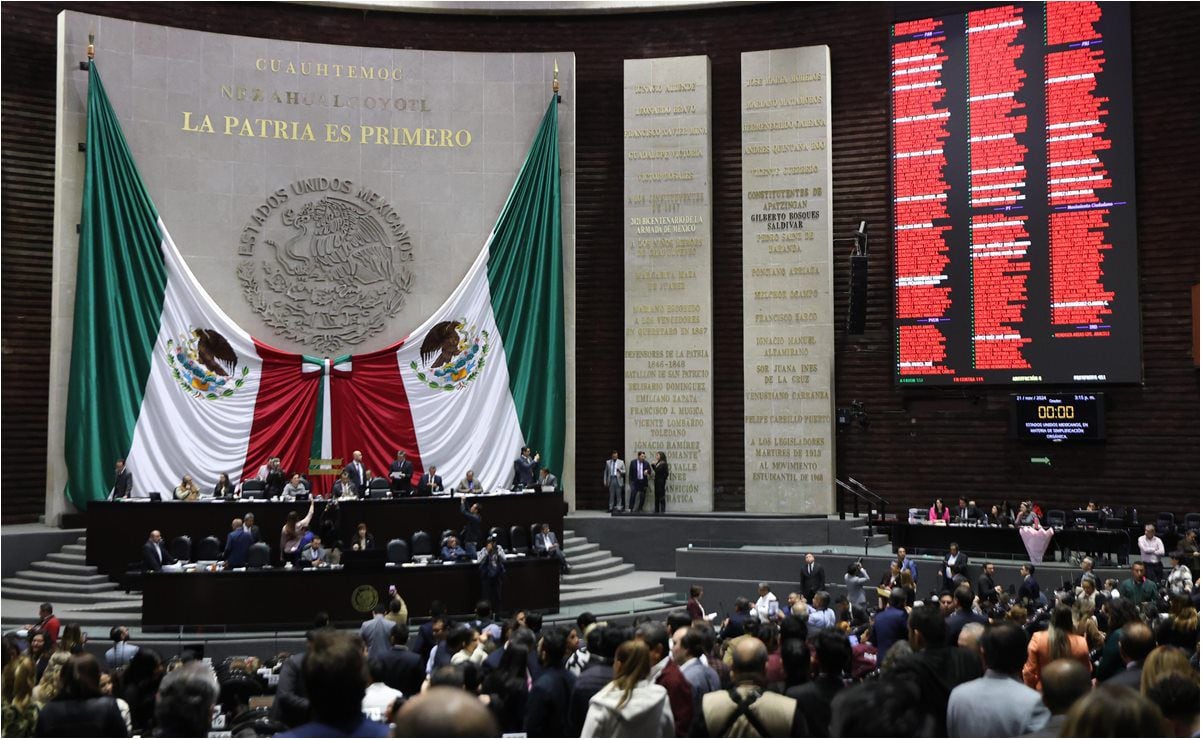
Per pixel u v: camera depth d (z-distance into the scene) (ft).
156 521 56.80
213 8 73.72
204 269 70.28
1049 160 66.85
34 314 67.51
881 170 72.28
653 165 75.05
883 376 71.51
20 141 67.77
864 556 59.98
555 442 73.15
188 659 24.71
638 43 77.36
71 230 67.46
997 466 68.49
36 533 61.57
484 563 51.08
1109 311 65.16
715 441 74.43
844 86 73.67
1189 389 63.87
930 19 70.54
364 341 72.95
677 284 74.23
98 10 70.74
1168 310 64.75
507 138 75.56
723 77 76.13
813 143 72.79
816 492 71.10
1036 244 67.00
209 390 68.64
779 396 72.23
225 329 69.26
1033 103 67.41
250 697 30.78
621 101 77.15
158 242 68.44
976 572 56.90
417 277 74.08
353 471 65.41
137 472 66.44
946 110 69.77
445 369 72.79
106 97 67.87
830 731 15.76
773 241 73.05
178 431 67.62
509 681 21.66
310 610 48.91
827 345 71.67
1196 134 64.28
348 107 74.02
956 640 26.13
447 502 58.44
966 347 68.49
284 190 72.43
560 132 75.77
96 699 16.14
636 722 15.44
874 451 71.41
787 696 15.65
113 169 67.72
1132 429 65.21
